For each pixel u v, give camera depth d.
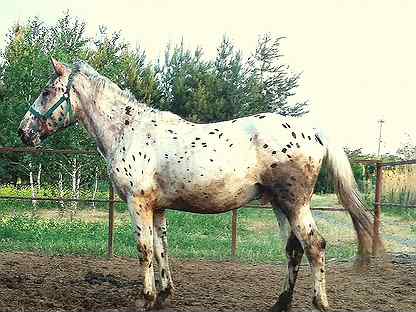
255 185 5.36
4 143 17.39
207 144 5.35
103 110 5.73
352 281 7.34
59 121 5.91
